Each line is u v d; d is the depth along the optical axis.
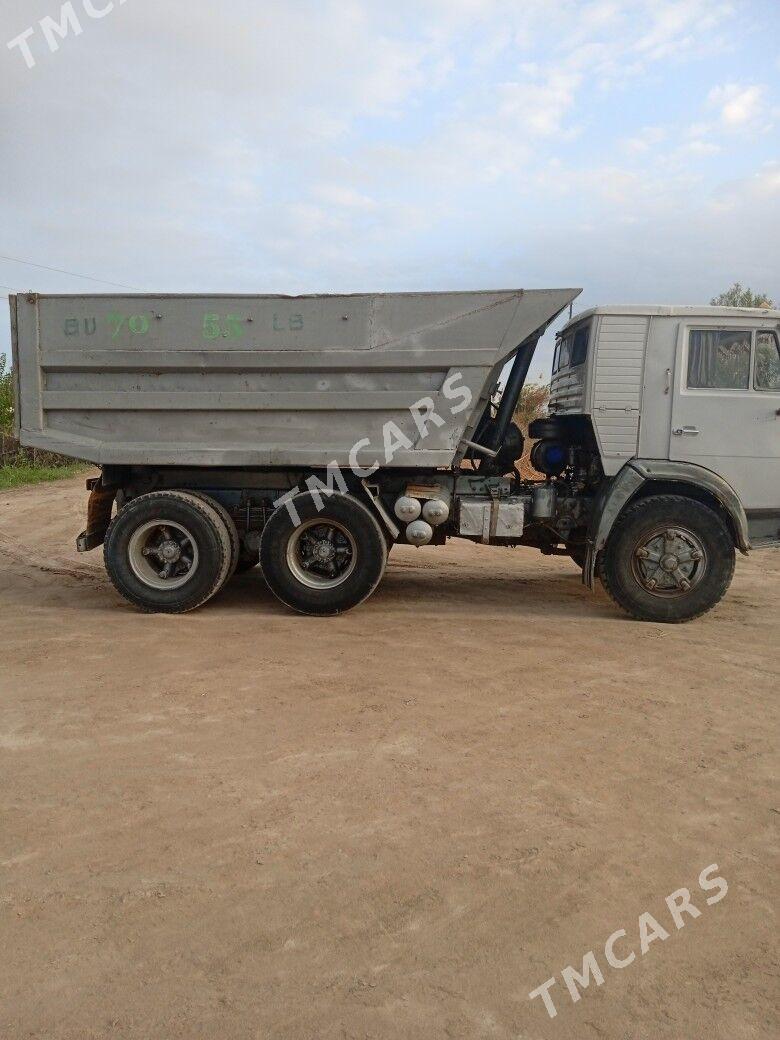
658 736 4.59
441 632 6.79
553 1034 2.39
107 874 3.12
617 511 7.17
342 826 3.51
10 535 12.45
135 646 6.18
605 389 7.21
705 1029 2.43
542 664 5.89
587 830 3.53
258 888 3.05
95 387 7.30
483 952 2.73
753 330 7.14
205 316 7.07
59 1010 2.43
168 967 2.62
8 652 5.98
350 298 6.96
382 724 4.66
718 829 3.58
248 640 6.43
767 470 7.21
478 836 3.46
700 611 7.20
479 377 6.95
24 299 7.23
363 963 2.66
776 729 4.73
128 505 7.35
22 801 3.68
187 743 4.34
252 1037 2.34
